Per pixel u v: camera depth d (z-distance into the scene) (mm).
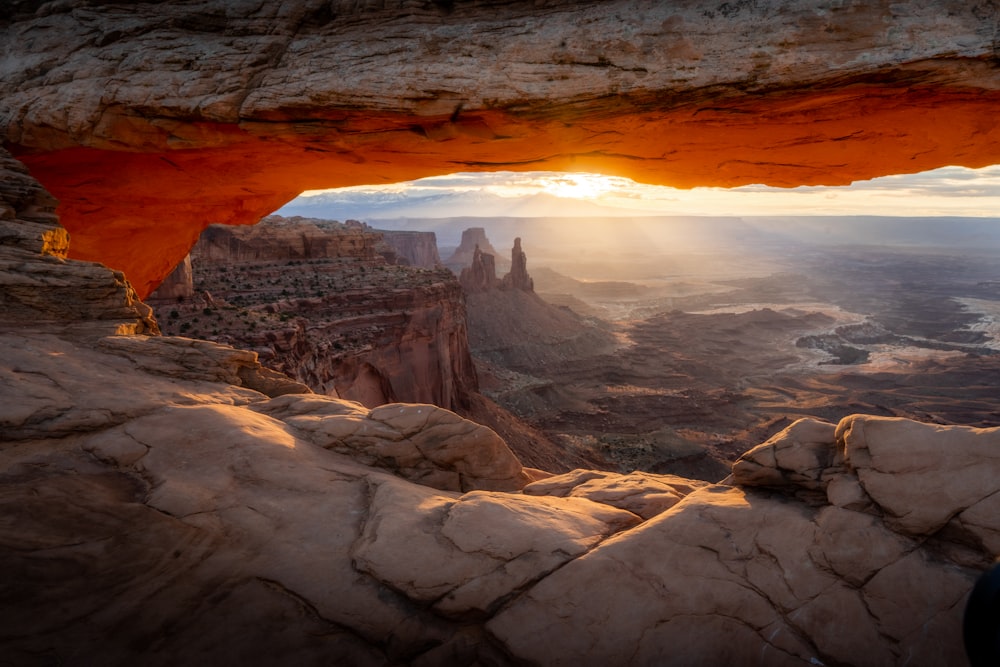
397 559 5020
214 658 4137
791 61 9516
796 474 5566
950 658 4020
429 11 11734
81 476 6000
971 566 4422
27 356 8336
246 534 5352
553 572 4895
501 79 10711
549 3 11148
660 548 5055
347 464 7020
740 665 4191
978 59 8812
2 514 5184
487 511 5656
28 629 4145
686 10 10203
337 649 4309
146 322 11391
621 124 11141
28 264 10477
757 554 4895
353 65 11477
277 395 10188
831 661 4148
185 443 6711
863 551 4695
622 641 4328
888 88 9539
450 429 7617
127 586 4637
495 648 4371
